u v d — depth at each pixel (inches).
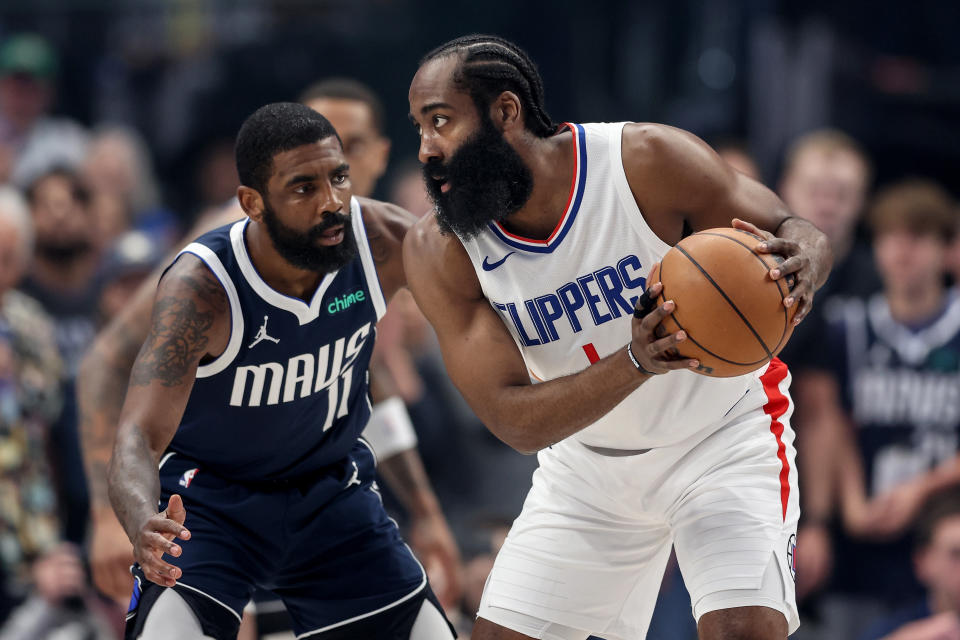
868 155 1181.1
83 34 1369.3
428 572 651.5
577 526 528.4
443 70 471.2
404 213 561.9
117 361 591.2
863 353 940.6
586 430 516.4
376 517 565.9
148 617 507.2
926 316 934.4
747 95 1184.2
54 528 867.4
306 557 552.7
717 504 496.1
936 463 925.2
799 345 948.0
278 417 534.6
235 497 543.8
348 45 1262.3
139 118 1338.6
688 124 1205.1
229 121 1259.2
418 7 1270.9
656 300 442.9
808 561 922.1
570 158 482.9
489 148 471.5
